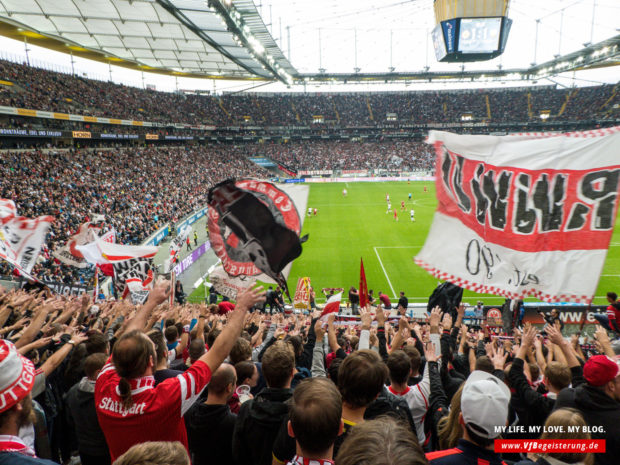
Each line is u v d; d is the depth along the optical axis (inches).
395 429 78.3
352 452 74.0
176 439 117.6
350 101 4099.4
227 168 2952.8
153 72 3270.2
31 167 1519.4
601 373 146.3
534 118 3722.9
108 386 119.9
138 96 2960.1
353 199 2428.6
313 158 3639.3
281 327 434.9
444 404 166.4
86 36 2082.9
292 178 3304.6
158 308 366.3
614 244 1365.7
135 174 2050.9
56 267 844.0
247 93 4101.9
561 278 205.6
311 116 3902.6
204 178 2541.8
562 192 208.7
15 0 1571.1
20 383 107.2
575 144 208.8
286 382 142.0
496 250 217.8
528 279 210.4
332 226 1760.6
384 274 1173.7
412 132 3909.9
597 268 200.8
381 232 1637.6
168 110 3125.0
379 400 151.3
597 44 2748.5
